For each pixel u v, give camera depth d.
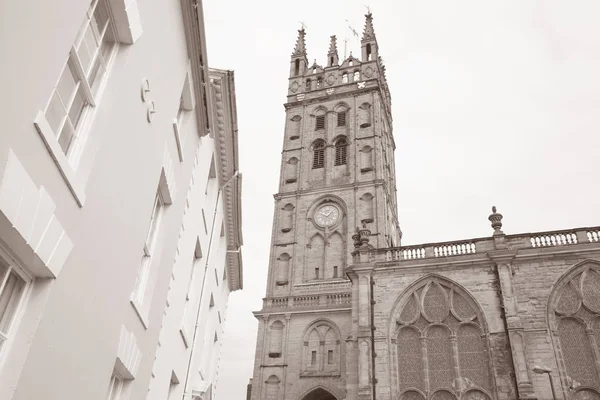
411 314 35.53
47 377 6.95
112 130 8.52
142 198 10.84
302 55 77.88
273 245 59.28
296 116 71.38
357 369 35.59
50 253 6.49
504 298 33.41
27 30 5.34
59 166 6.57
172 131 13.26
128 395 11.42
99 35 8.17
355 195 59.38
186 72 14.60
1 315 6.16
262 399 47.03
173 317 16.38
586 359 30.67
